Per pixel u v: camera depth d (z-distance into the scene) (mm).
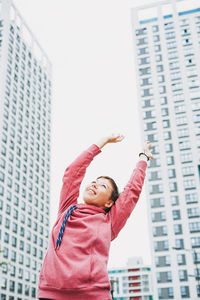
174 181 67438
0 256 57625
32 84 88312
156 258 61375
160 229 63719
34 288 66438
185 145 70562
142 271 123500
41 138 86312
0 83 73062
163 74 79812
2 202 62031
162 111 75562
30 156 77750
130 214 2562
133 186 2650
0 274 56344
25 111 80562
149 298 119188
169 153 70500
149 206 66375
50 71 103750
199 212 63406
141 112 76875
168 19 85938
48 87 99000
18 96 78812
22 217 67938
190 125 72500
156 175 69000
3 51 77125
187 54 80688
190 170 67750
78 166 2730
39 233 73812
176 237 62188
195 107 74250
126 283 123125
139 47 84875
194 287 57219
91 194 2600
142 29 86750
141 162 2889
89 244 2189
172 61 80750
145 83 80000
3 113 70250
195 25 83562
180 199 65500
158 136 73000
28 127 80250
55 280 2055
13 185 67250
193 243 60969
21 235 66000
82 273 2041
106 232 2330
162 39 84000
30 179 75125
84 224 2285
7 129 70312
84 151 2818
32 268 67375
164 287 58562
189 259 59594
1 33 79625
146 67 81750
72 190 2672
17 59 82812
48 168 86750
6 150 67812
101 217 2416
